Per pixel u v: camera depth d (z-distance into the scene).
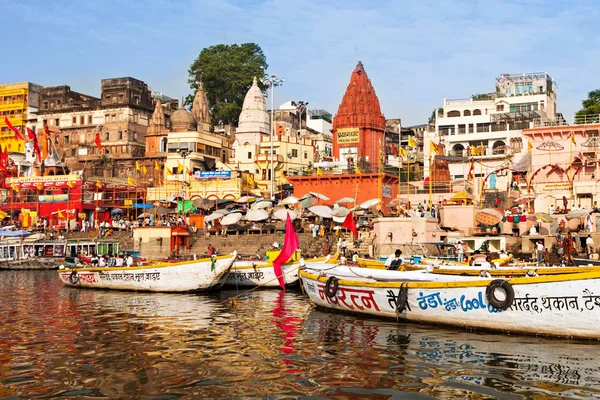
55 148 71.94
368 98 57.84
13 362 13.46
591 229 35.72
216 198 51.75
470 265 23.88
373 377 12.06
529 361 13.12
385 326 17.33
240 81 82.12
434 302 16.70
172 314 20.66
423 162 61.50
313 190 50.81
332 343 15.24
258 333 16.81
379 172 48.75
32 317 20.23
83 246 46.12
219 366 12.98
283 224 44.91
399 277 19.22
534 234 35.06
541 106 69.38
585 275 14.25
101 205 58.16
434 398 10.77
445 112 72.06
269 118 72.00
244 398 10.77
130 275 27.89
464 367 12.75
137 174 63.34
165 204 55.34
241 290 27.97
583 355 13.54
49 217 57.38
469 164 56.47
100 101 76.50
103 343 15.55
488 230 37.66
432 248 34.41
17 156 72.38
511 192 47.09
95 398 10.84
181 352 14.39
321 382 11.72
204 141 66.75
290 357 13.77
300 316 19.80
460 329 16.45
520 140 65.50
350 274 20.78
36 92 84.12
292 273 28.11
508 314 15.41
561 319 14.69
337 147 57.62
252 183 58.47
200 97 75.12
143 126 76.25
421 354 13.89
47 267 45.41
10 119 82.19
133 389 11.34
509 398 10.78
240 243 42.91
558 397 10.81
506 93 72.81
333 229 42.78
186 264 26.62
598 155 44.75
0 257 47.66
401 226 35.47
